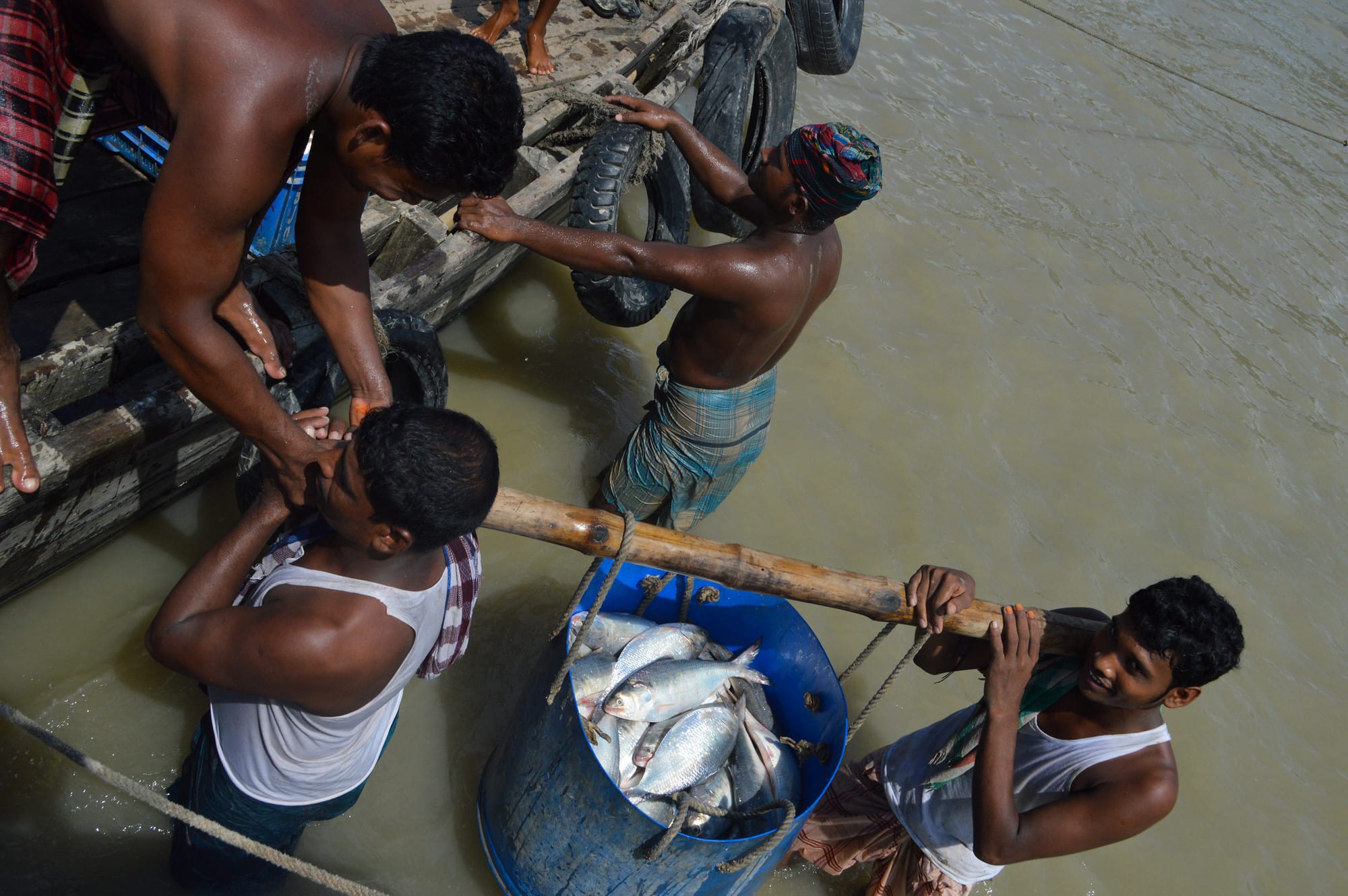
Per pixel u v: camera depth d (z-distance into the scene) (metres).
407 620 2.17
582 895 2.93
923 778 3.00
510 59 5.38
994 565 4.97
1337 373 7.47
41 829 2.87
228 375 2.20
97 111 2.55
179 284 2.11
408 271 3.81
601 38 5.97
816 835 3.32
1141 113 10.25
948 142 8.36
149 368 3.21
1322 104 12.09
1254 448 6.39
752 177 3.47
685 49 6.12
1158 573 5.27
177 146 2.03
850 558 4.72
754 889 3.09
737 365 3.68
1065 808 2.61
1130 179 8.98
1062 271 7.36
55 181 2.55
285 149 2.08
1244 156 10.22
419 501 1.93
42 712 3.10
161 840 2.97
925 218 7.28
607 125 4.29
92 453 2.83
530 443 4.60
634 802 2.85
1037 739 2.80
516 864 3.00
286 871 2.94
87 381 3.03
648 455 3.99
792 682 3.37
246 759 2.40
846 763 3.80
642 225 6.15
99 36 2.42
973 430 5.70
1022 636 2.65
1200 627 2.39
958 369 6.06
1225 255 8.41
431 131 1.97
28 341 3.45
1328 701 4.95
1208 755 4.47
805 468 5.07
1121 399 6.35
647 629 3.34
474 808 3.40
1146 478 5.84
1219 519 5.77
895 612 2.74
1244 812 4.30
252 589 2.37
